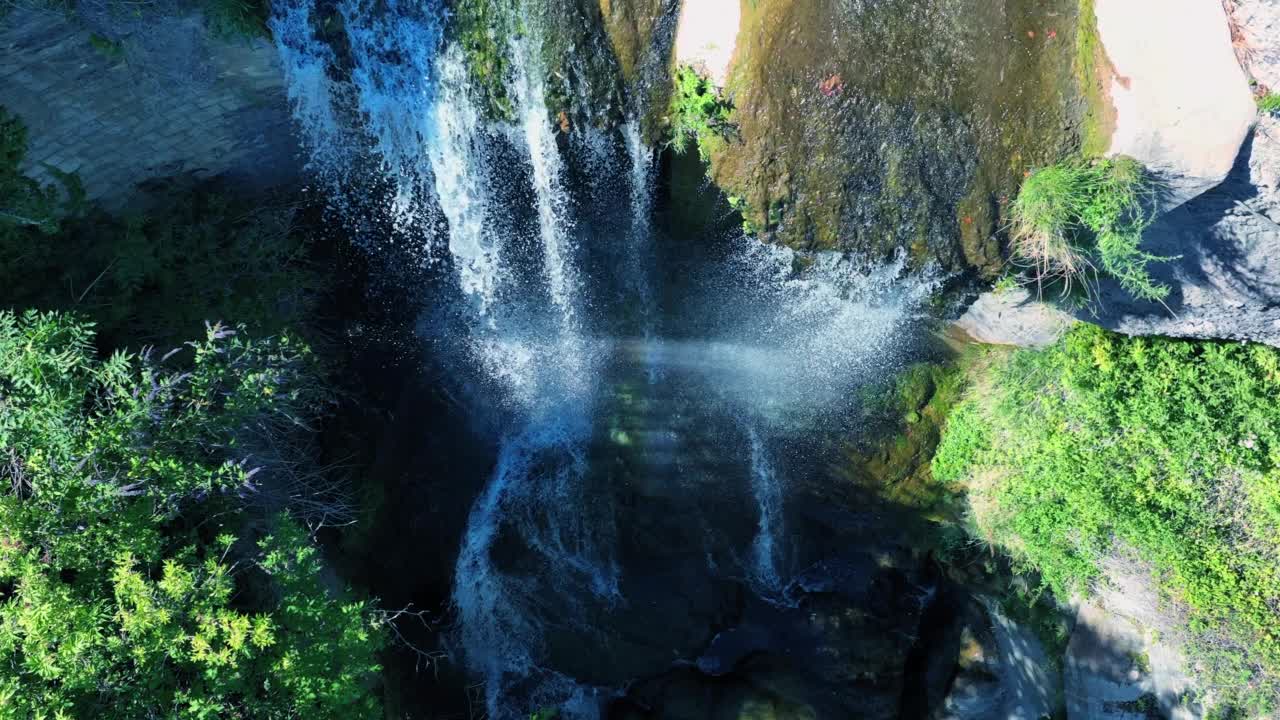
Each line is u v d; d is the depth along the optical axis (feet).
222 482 22.52
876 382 34.86
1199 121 21.93
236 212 28.17
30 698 19.72
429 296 33.55
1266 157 22.43
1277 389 29.53
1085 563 32.58
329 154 28.89
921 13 23.11
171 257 25.64
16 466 20.33
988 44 23.13
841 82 23.54
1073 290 27.48
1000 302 29.37
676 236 29.96
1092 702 35.01
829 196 25.03
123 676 20.92
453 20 25.11
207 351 22.63
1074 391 31.48
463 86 26.30
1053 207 23.21
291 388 27.09
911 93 23.52
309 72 26.48
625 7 24.29
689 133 25.72
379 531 34.17
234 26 24.43
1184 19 21.79
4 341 19.97
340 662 23.93
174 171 27.20
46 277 23.89
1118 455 31.45
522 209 30.12
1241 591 29.68
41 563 19.98
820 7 23.15
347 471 32.71
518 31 24.80
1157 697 33.22
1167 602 30.96
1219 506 30.27
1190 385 30.22
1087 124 23.09
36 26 22.88
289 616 23.21
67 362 20.16
